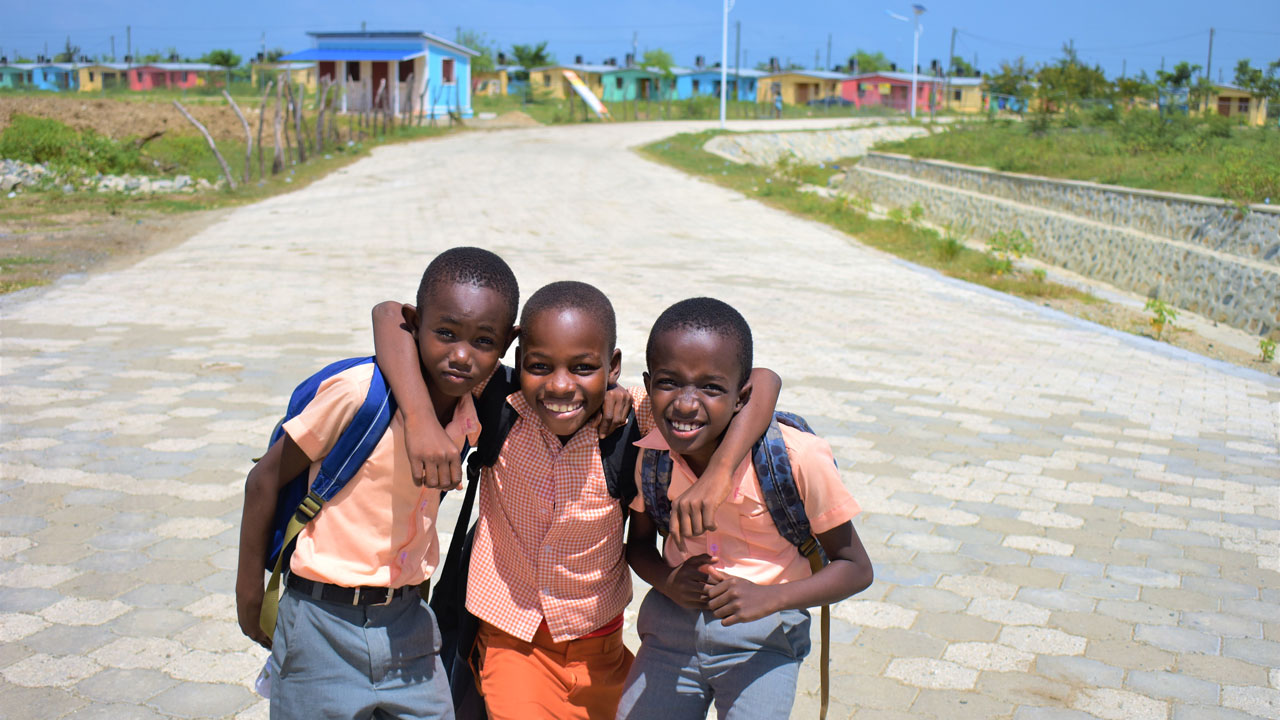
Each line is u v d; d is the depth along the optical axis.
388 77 40.59
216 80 66.94
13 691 3.36
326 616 2.14
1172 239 13.80
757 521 2.24
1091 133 22.33
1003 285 13.60
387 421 2.08
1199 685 3.64
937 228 20.47
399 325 2.18
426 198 20.62
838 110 60.00
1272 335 11.27
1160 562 4.73
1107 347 9.68
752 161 34.69
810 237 17.42
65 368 7.62
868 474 5.85
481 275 2.08
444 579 2.55
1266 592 4.43
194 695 3.39
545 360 2.17
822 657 2.49
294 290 11.20
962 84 69.62
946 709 3.46
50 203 18.05
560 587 2.37
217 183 22.06
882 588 4.40
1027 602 4.29
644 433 2.34
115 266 12.54
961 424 6.92
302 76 59.66
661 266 13.82
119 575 4.27
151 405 6.74
